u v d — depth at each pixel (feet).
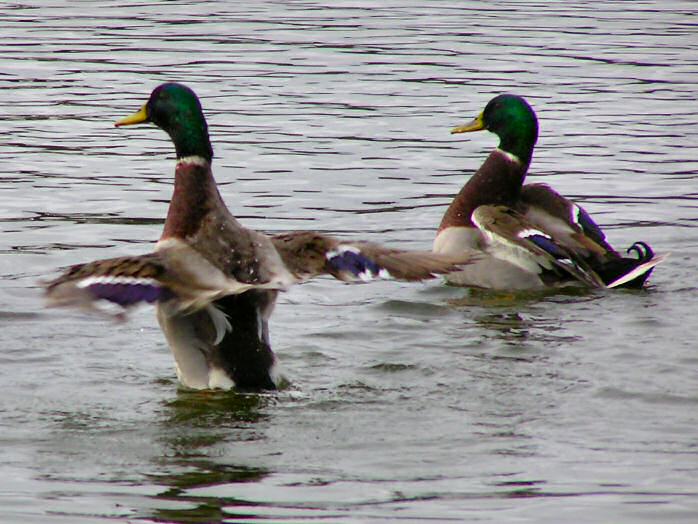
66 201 56.80
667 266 49.67
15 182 59.62
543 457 29.71
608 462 29.37
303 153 65.77
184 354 33.53
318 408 33.12
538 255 45.75
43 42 94.84
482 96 79.25
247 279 31.45
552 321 41.96
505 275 46.70
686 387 34.71
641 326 41.16
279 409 32.96
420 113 74.84
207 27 102.73
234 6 114.11
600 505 26.86
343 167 63.52
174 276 29.55
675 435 31.14
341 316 42.45
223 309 32.99
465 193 49.60
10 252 49.03
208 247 32.22
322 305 43.80
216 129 70.18
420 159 65.62
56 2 114.93
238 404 33.09
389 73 85.71
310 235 32.04
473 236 48.42
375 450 30.19
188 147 34.99
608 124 73.36
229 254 31.96
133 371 36.29
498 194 49.52
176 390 34.40
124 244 50.49
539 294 45.98
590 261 47.09
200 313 33.09
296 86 81.30
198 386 33.60
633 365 36.76
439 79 84.23
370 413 32.78
